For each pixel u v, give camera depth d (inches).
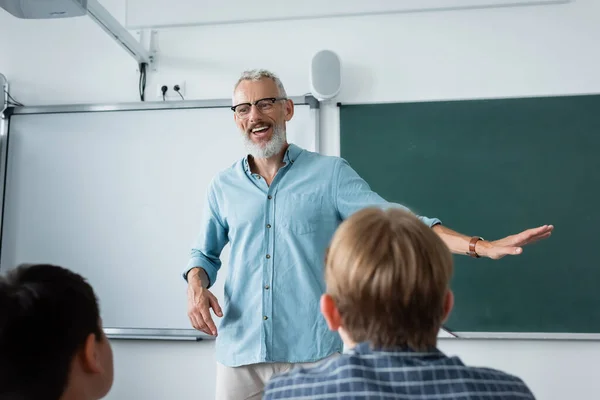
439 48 111.8
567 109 108.2
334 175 65.8
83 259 113.7
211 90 116.4
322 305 31.7
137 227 113.7
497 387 29.0
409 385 27.9
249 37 116.6
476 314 105.8
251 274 64.1
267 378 62.1
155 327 110.9
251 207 65.5
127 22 114.3
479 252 50.8
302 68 114.3
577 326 103.7
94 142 116.6
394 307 29.1
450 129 110.0
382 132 111.1
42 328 26.6
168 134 115.3
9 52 122.2
